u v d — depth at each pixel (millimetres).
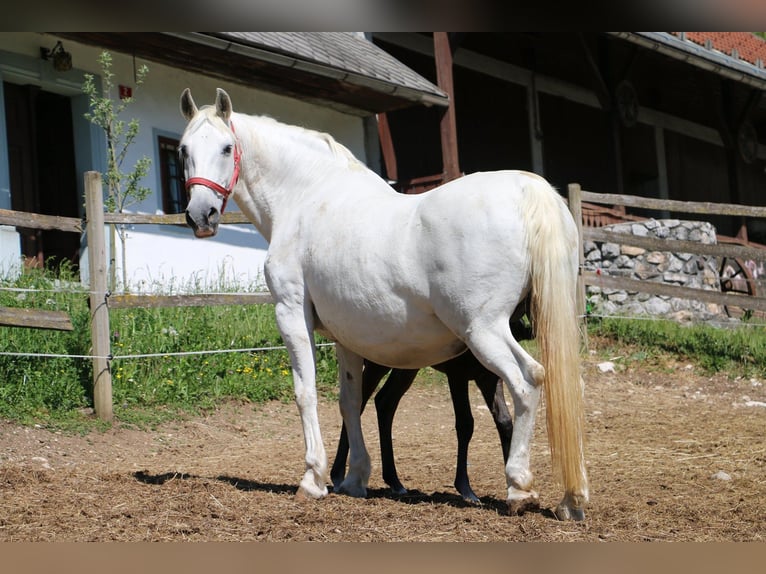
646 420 9812
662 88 23344
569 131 22844
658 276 15148
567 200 12711
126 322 10086
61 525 5125
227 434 8930
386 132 16969
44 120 13680
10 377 8641
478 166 20031
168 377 9586
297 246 6016
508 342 5051
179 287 12602
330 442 8711
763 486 6527
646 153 24453
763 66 21688
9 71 12289
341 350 6266
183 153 6086
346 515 5398
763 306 12930
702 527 5195
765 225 28312
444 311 5172
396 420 9875
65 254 13320
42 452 7570
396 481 6395
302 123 16000
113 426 8531
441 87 16188
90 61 13156
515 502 5215
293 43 14148
